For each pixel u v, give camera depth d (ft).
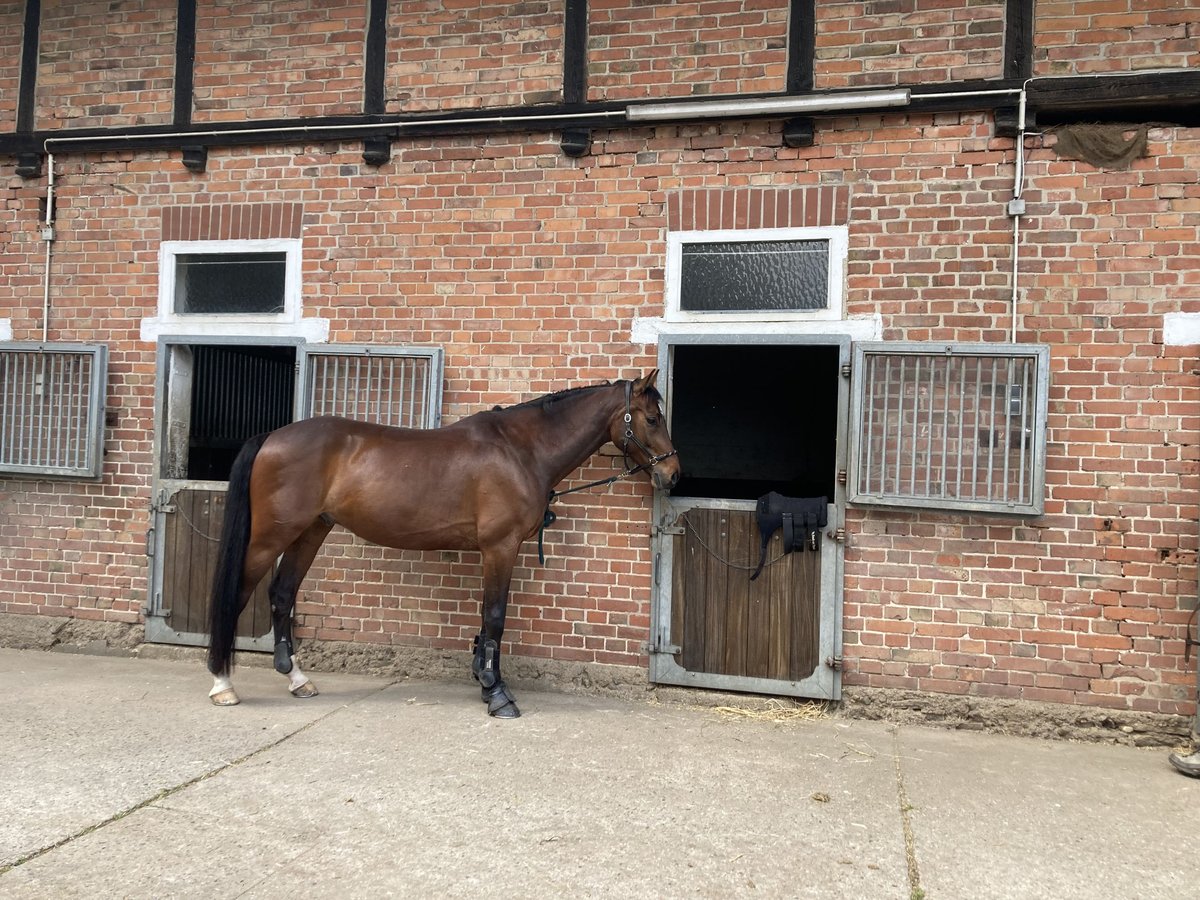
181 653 16.26
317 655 15.66
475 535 13.52
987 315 13.44
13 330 17.13
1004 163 13.43
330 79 15.96
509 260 15.23
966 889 8.21
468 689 14.67
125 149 16.65
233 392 18.40
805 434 25.84
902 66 13.84
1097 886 8.34
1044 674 13.06
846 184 13.97
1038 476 12.78
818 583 13.75
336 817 9.36
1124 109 13.35
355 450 13.34
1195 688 12.51
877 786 10.75
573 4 15.02
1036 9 13.46
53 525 16.84
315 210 15.97
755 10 14.38
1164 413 12.76
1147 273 12.90
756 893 8.00
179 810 9.45
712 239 14.43
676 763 11.35
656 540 14.33
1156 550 12.73
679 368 26.50
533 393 15.07
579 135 14.83
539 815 9.56
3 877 7.89
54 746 11.35
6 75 17.29
